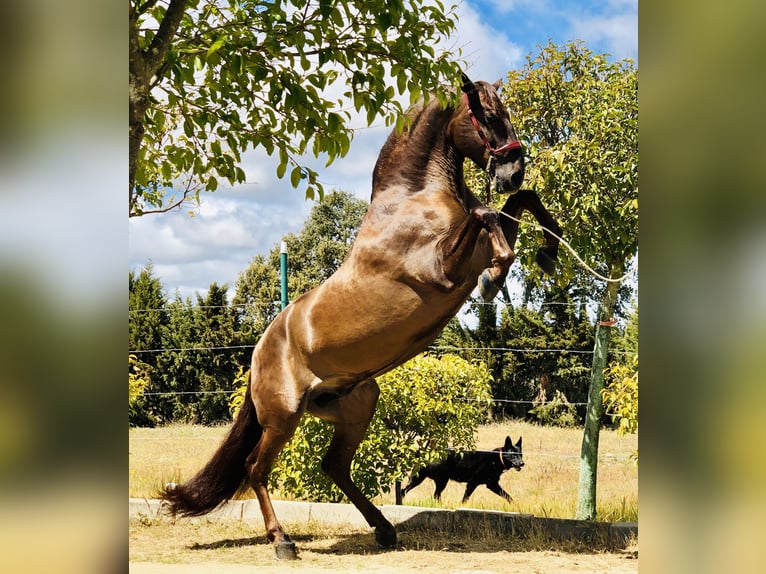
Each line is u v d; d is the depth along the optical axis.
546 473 11.55
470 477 8.91
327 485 6.69
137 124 3.23
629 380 5.77
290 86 3.86
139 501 6.94
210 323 20.12
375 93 3.89
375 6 3.64
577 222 6.57
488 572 4.68
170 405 20.08
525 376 20.81
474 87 4.73
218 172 4.54
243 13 3.86
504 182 4.65
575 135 6.63
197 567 4.90
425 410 6.75
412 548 5.55
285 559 5.19
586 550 5.41
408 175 4.92
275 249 30.88
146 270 20.53
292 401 5.34
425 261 4.63
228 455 5.71
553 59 6.94
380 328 4.89
